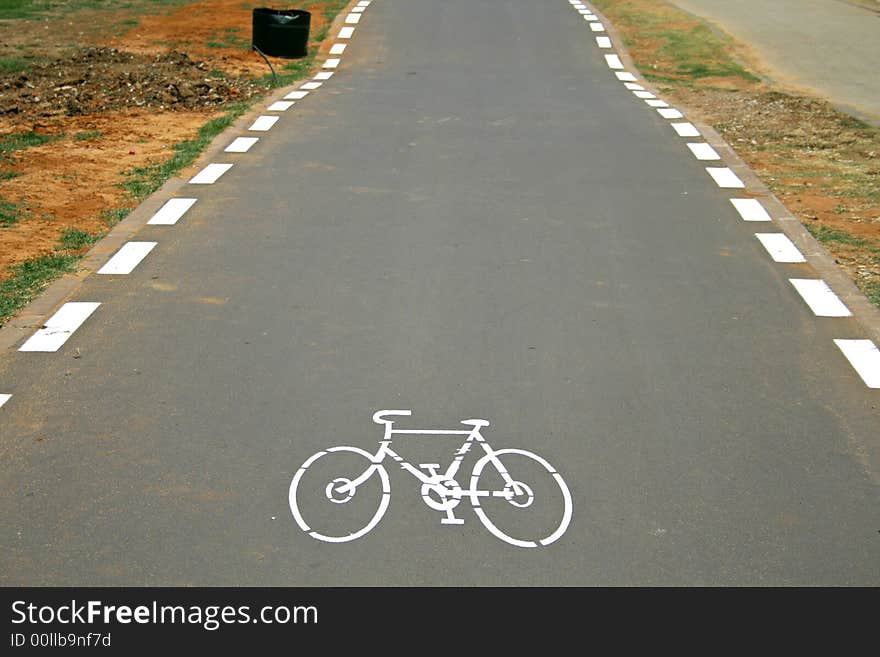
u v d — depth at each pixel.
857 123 15.91
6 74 19.02
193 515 5.46
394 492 5.70
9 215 10.63
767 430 6.44
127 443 6.16
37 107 16.69
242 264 9.20
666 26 25.58
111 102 17.12
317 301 8.37
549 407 6.66
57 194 11.54
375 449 6.12
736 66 21.48
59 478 5.79
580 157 13.38
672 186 12.02
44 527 5.35
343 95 17.55
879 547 5.30
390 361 7.29
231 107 16.56
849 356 7.50
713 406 6.73
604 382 7.03
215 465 5.93
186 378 7.00
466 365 7.24
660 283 8.90
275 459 6.00
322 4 27.72
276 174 12.24
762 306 8.41
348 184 11.85
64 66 19.75
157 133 14.76
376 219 10.55
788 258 9.57
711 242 10.02
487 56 21.89
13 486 5.70
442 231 10.21
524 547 5.25
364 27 24.73
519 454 6.09
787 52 23.30
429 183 11.95
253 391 6.82
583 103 17.23
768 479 5.90
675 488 5.79
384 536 5.31
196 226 10.24
